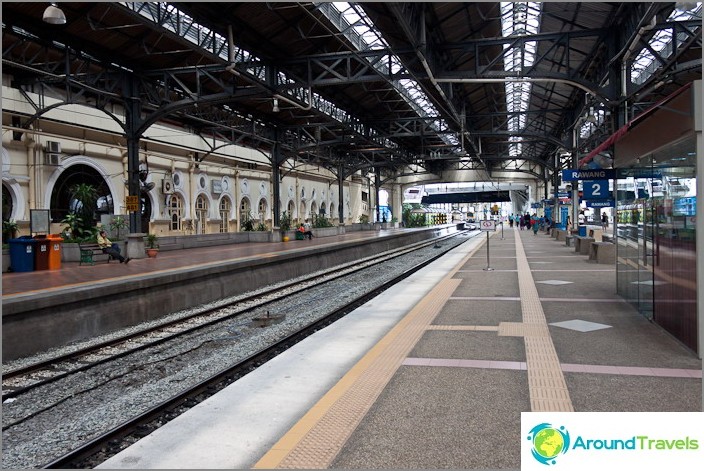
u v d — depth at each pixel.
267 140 30.27
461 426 3.96
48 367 7.59
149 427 5.07
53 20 11.50
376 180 54.19
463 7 14.66
